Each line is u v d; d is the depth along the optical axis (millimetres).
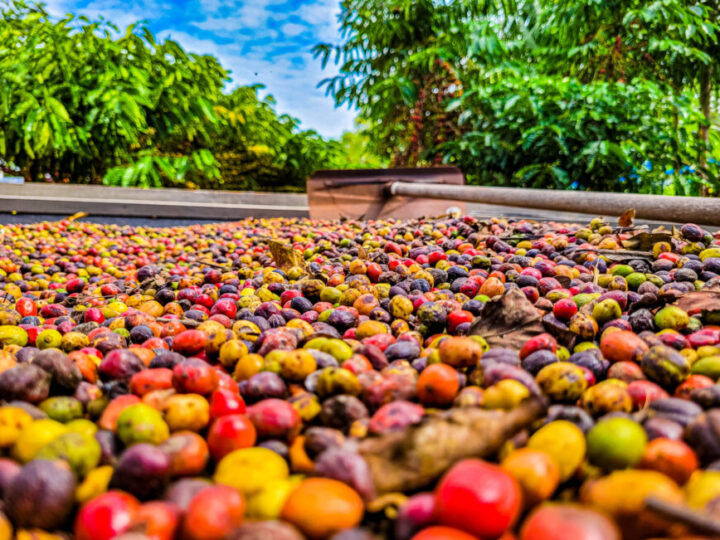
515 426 116
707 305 209
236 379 177
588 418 133
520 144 978
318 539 95
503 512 90
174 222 851
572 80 971
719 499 89
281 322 244
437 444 112
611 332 185
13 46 1079
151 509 100
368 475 107
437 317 226
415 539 89
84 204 805
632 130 906
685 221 361
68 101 1015
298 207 925
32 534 102
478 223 463
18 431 131
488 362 156
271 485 110
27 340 227
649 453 112
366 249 373
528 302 207
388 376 158
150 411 133
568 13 1083
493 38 1181
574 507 90
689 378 152
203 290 304
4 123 960
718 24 1091
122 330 233
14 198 772
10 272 439
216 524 95
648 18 971
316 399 150
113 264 484
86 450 120
